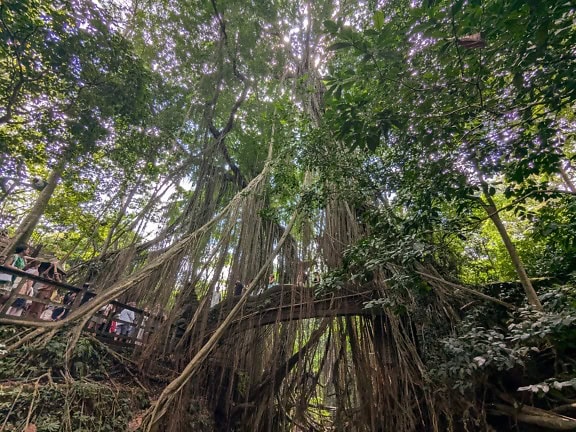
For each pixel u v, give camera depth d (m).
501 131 3.75
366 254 4.56
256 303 7.16
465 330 4.72
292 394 6.67
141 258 8.69
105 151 8.49
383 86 3.78
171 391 4.88
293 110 8.13
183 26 11.34
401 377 5.57
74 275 8.40
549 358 4.55
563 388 4.24
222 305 7.14
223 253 7.62
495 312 5.27
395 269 5.24
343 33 3.27
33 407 3.88
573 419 3.89
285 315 6.93
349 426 5.75
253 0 11.84
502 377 4.85
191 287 7.07
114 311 6.29
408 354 5.68
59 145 6.88
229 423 6.51
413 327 6.06
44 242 12.96
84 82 6.31
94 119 6.82
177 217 9.93
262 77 12.62
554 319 3.25
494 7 2.70
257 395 6.84
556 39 2.86
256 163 11.23
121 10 7.68
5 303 4.61
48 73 5.90
